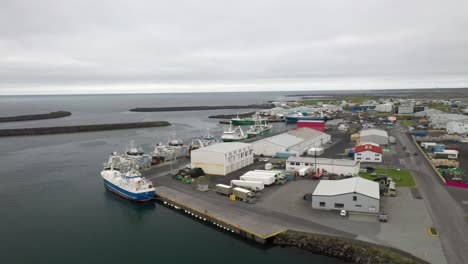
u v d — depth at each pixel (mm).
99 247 44562
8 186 72000
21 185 72750
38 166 90812
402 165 77375
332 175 68062
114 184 66062
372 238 40562
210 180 68750
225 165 72375
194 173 71250
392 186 57844
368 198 47938
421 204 51562
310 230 43406
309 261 38844
